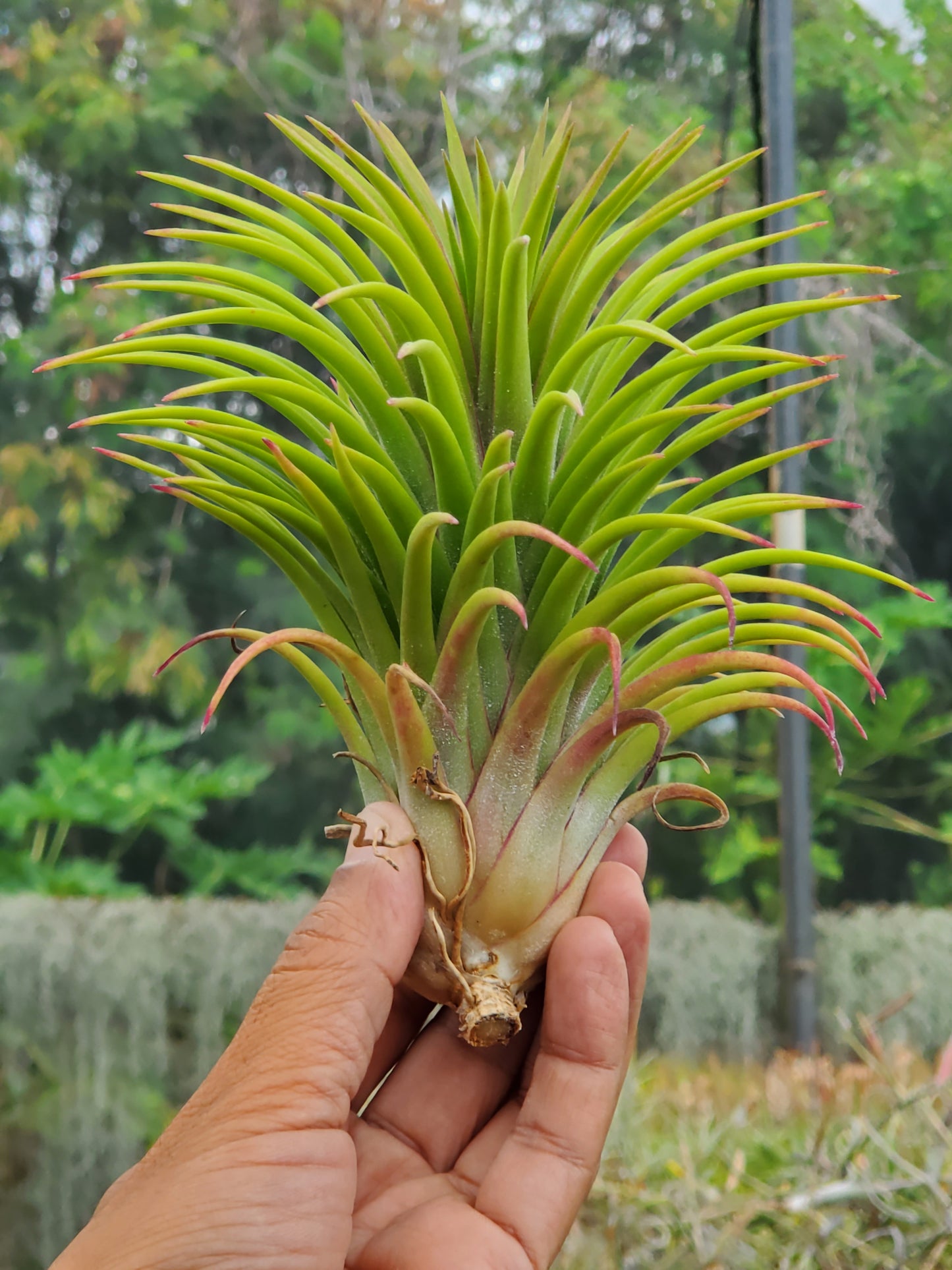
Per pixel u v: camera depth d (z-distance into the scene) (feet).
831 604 2.14
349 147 2.23
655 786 2.46
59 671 20.66
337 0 20.51
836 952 11.26
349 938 2.23
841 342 18.78
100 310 19.75
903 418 20.71
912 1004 10.77
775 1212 3.89
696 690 2.38
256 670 20.65
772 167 9.47
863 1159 4.07
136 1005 10.84
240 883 18.83
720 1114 5.05
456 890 2.19
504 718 2.23
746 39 12.28
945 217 20.12
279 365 2.31
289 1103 2.16
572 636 2.05
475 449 2.39
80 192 21.30
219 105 21.22
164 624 19.89
